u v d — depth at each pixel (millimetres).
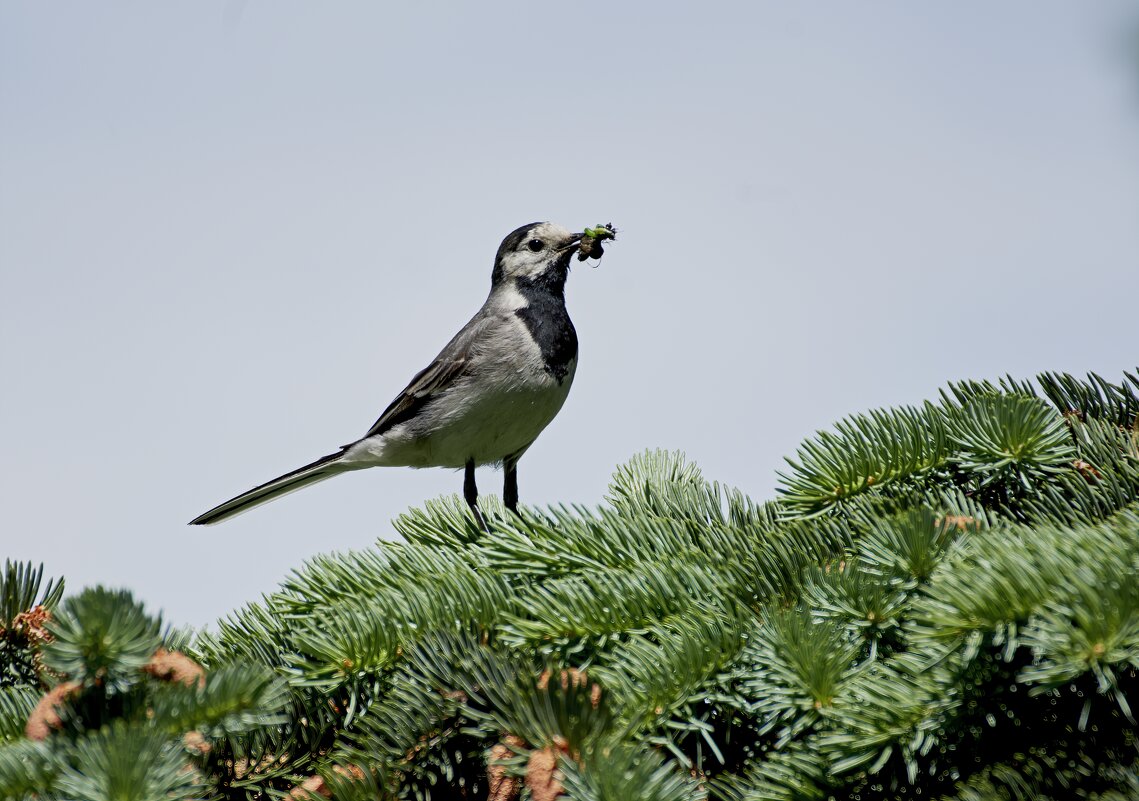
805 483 6336
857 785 4434
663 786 3730
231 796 5207
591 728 4090
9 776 3951
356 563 6332
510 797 4293
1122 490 5660
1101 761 4156
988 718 4207
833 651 4617
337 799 4633
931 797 4414
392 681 5383
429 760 4797
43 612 6121
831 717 4516
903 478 6293
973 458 6074
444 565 6234
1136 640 3742
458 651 4809
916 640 4211
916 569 4809
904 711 4242
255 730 5121
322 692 5414
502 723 4238
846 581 4910
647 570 5523
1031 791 4055
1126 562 4059
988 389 6668
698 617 4984
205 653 6109
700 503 6621
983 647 4199
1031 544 4328
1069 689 4312
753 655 4789
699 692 4805
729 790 4512
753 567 5371
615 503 6969
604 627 5289
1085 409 6875
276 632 6184
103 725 4051
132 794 3674
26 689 5625
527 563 6027
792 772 4430
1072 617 3914
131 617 4098
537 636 5250
